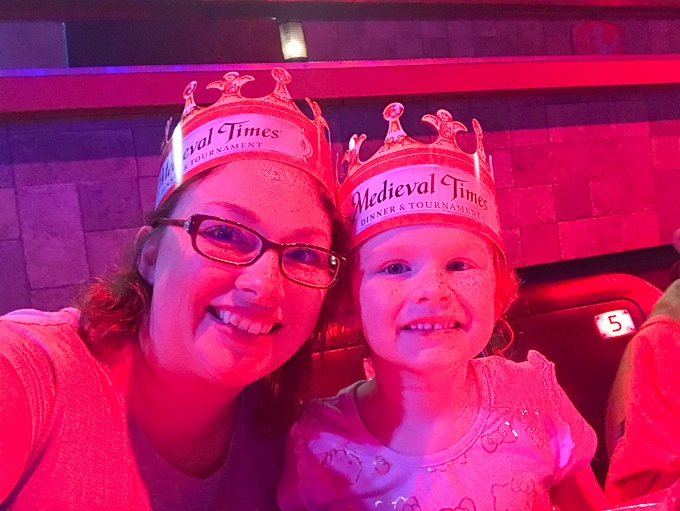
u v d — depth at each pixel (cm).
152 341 55
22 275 173
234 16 197
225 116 56
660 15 257
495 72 209
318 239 55
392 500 62
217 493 63
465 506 61
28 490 49
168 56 175
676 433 92
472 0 220
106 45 170
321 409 70
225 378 50
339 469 65
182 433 58
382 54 214
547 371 77
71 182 175
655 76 234
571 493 76
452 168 61
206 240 50
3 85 159
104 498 51
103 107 169
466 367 66
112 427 53
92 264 178
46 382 50
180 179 55
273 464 70
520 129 223
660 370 97
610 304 158
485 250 60
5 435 45
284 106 59
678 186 251
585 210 235
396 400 63
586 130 234
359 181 64
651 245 246
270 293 48
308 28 205
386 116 65
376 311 58
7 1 174
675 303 104
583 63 222
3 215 170
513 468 64
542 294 157
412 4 215
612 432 104
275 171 53
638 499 73
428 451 63
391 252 58
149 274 57
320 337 67
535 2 229
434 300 55
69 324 57
